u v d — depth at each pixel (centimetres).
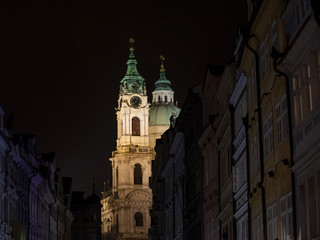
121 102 19862
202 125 5822
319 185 2453
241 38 3850
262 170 3406
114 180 19588
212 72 5081
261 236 3472
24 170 7506
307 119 2588
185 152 6912
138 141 19562
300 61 2672
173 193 8025
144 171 19325
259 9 3322
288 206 2883
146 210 19125
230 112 4419
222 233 4834
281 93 3000
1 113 6128
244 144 3997
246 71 3875
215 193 5153
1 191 6094
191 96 6028
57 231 11094
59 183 11356
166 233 9069
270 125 3250
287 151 2908
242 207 4006
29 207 7862
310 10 2489
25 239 7438
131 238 18825
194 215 6288
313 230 2531
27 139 8062
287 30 2894
